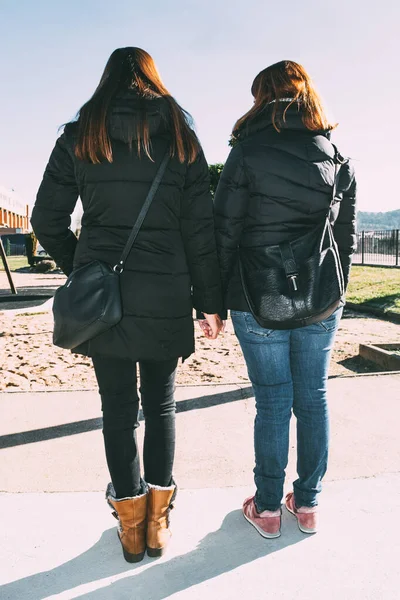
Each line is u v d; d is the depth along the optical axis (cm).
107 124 188
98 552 220
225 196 213
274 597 191
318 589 195
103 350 199
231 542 225
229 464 305
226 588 196
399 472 285
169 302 200
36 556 217
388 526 233
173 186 198
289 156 206
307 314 205
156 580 202
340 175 221
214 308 219
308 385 224
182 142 197
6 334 777
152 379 216
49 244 218
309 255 209
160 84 201
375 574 202
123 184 193
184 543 225
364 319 913
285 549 219
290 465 300
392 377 465
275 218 210
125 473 210
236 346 682
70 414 391
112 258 197
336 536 227
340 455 311
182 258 207
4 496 264
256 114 216
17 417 386
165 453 217
